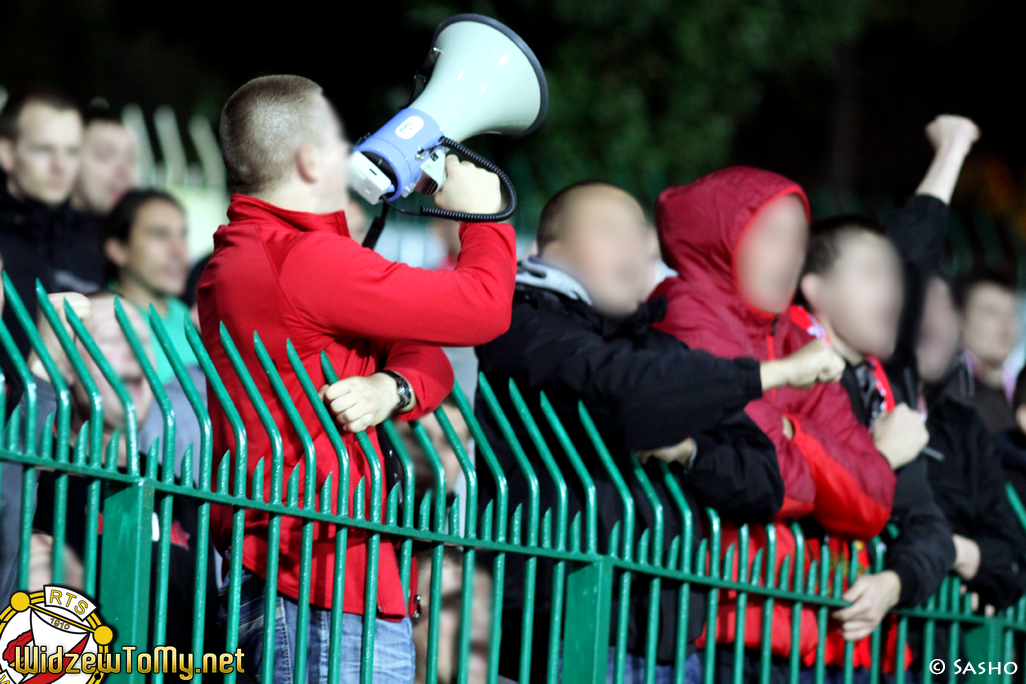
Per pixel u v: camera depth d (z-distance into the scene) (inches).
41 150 645.3
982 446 601.6
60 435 331.0
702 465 453.4
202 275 396.5
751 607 492.4
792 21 1604.3
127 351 527.8
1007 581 581.0
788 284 525.0
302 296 370.6
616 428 435.8
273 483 362.0
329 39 1696.6
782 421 494.3
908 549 527.2
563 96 1501.0
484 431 465.4
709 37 1549.0
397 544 404.8
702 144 1552.7
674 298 503.2
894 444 532.7
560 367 437.4
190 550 477.1
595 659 428.8
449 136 403.2
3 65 1904.5
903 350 627.5
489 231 403.5
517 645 458.0
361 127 1631.4
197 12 1772.9
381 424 409.4
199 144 884.0
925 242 664.4
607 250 478.6
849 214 601.9
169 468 345.4
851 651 513.3
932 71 2087.8
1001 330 861.2
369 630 374.0
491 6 1550.2
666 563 461.1
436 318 377.1
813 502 486.3
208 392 394.0
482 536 411.2
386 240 837.2
